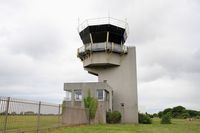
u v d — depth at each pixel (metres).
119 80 46.69
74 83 38.47
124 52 46.84
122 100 45.50
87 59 47.62
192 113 145.88
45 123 18.92
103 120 35.94
